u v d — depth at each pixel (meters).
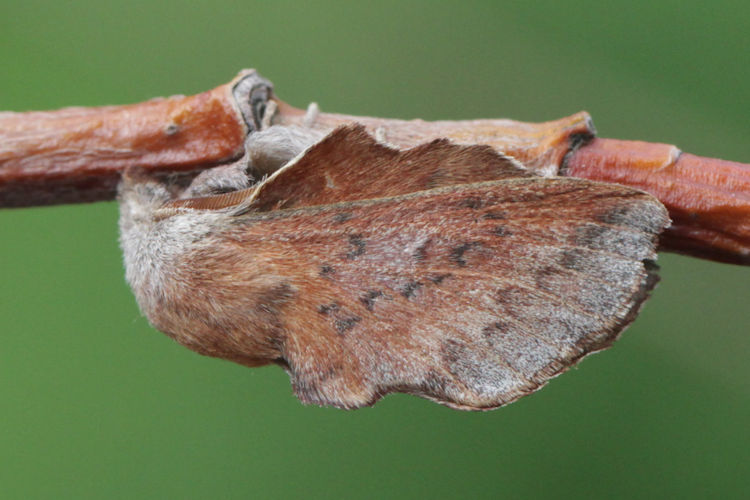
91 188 0.12
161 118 0.12
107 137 0.12
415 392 0.12
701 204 0.12
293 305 0.12
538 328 0.12
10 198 0.12
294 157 0.12
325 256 0.12
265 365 0.12
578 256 0.11
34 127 0.12
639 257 0.11
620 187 0.11
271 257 0.12
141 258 0.12
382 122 0.12
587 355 0.11
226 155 0.12
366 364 0.12
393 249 0.12
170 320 0.12
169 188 0.12
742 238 0.12
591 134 0.12
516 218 0.12
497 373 0.12
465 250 0.12
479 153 0.12
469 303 0.12
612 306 0.11
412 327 0.12
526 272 0.12
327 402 0.12
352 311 0.12
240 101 0.12
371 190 0.12
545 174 0.12
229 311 0.12
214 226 0.12
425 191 0.12
